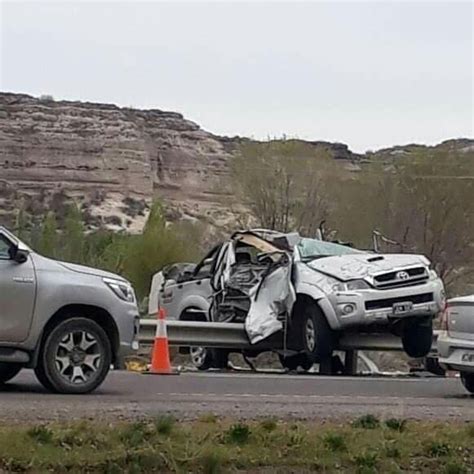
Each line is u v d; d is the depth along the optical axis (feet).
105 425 31.89
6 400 41.42
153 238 162.71
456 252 179.11
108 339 45.88
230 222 216.13
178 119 383.65
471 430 33.12
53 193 337.11
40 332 44.34
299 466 28.96
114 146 359.05
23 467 27.48
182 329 70.23
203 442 30.04
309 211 193.57
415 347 68.23
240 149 214.48
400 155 200.75
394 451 30.17
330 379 59.88
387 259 67.26
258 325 70.23
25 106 354.33
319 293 65.51
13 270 44.01
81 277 45.52
